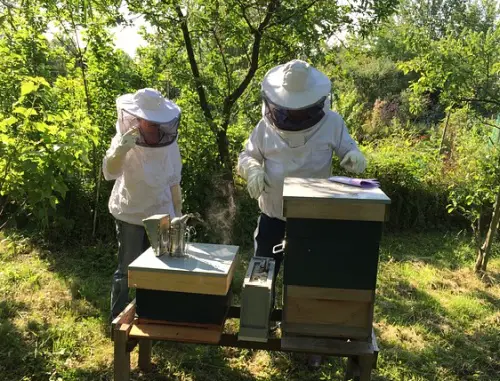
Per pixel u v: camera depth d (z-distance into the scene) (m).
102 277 4.79
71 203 5.58
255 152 3.31
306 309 2.29
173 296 2.39
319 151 3.18
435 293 4.79
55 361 3.14
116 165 3.12
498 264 5.74
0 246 5.26
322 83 2.98
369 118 12.77
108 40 5.28
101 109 5.37
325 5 5.32
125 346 2.37
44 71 5.01
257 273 2.54
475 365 3.46
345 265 2.21
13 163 3.12
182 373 3.12
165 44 5.80
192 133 5.77
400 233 6.94
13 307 3.89
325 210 2.15
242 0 5.21
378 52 5.89
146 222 2.46
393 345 3.66
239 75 6.28
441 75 5.06
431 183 7.24
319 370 3.23
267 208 3.33
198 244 2.75
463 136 8.27
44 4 4.98
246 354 3.42
